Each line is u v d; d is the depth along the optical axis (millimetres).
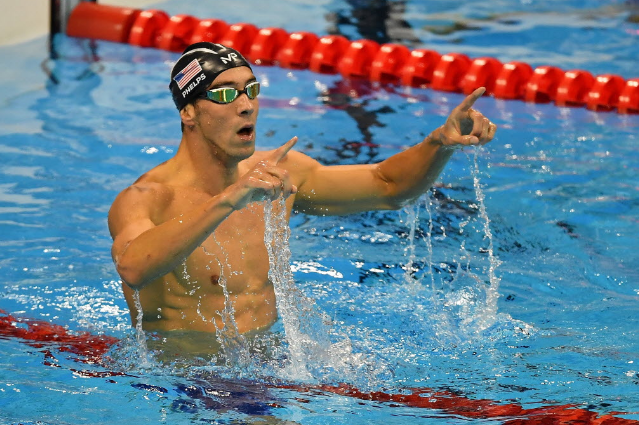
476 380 9250
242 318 10031
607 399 8688
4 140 17469
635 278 12430
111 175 15938
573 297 11852
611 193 15602
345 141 17766
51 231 13781
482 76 21859
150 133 18078
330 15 29469
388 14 29750
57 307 11250
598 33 27375
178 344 9773
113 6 25984
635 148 17891
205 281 9789
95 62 23312
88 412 8414
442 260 13156
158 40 25141
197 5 30109
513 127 19219
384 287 12148
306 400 8734
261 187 8188
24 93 20609
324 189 11078
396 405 8648
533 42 26375
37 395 8758
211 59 9297
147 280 8602
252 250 10031
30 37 25266
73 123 18578
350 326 10680
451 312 11266
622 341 10320
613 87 20875
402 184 10719
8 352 9844
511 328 10727
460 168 16844
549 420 8195
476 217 14688
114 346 10062
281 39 24406
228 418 8312
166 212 9578
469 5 31375
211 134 9398
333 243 13859
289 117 19312
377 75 22750
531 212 14883
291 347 9742
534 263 13016
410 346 10148
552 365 9617
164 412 8430
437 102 20938
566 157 17391
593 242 13695
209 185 9805
